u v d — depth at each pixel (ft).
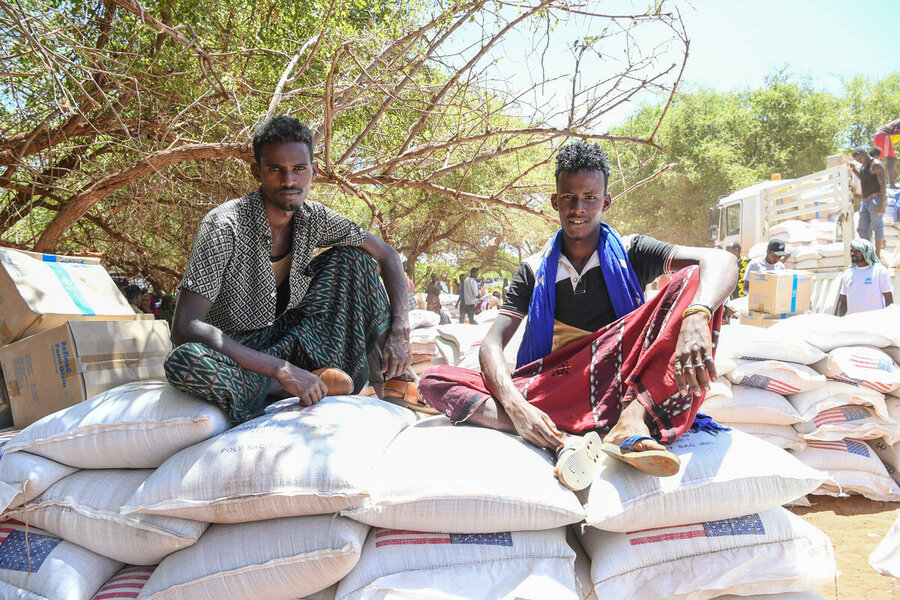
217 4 17.49
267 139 7.96
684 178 71.20
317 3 17.02
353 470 6.60
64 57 13.20
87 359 8.68
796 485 6.89
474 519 6.68
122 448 7.13
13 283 9.45
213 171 21.91
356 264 9.16
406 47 15.75
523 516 6.66
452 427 7.95
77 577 6.78
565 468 6.79
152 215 24.45
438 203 40.40
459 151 19.47
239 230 8.09
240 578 6.50
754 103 79.97
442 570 6.61
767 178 74.23
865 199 27.84
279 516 6.72
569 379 7.93
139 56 17.66
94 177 19.80
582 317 8.48
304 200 8.79
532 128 15.43
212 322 8.53
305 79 17.71
